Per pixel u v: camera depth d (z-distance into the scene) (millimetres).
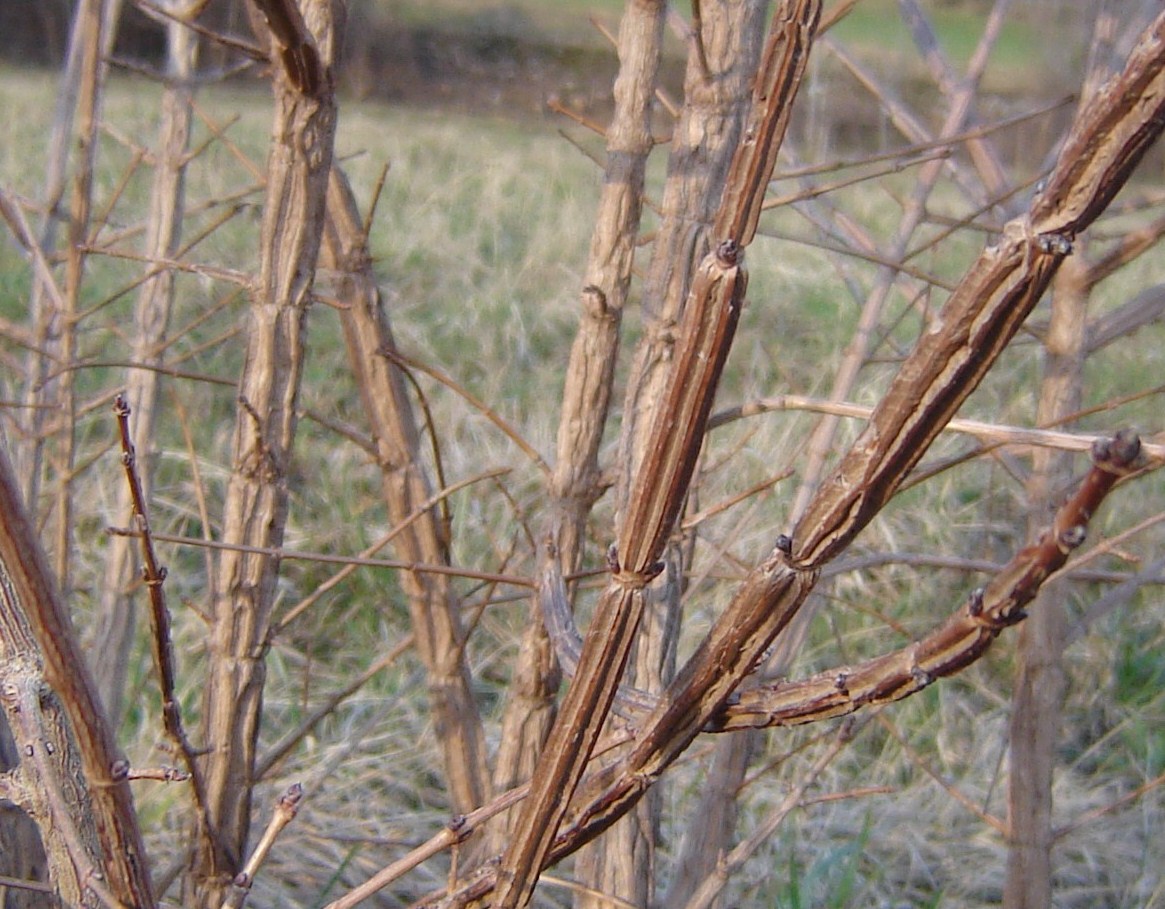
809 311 2488
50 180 925
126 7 2979
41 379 887
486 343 2266
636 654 683
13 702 498
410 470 853
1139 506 1733
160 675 502
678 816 1251
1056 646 803
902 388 420
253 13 642
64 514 952
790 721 477
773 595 453
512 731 750
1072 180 387
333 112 648
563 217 2969
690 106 651
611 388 702
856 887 1224
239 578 690
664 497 440
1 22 4129
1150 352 2254
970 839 1301
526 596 838
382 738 1372
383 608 1587
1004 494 1751
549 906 1145
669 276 651
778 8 414
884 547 1670
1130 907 1235
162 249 990
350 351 848
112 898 478
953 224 848
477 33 4844
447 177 3289
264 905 1130
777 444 1772
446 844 541
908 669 448
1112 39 760
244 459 680
